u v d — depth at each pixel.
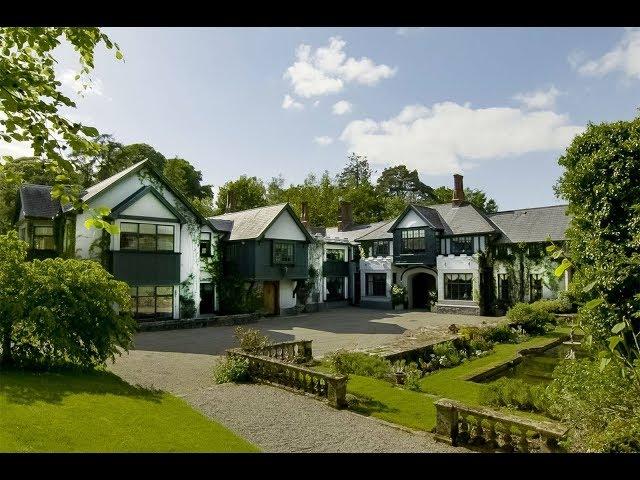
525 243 29.22
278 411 9.38
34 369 9.91
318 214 60.69
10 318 9.60
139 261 21.97
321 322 26.25
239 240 28.33
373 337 20.61
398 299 34.06
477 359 16.25
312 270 33.84
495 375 14.45
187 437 7.29
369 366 12.77
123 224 21.94
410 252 33.56
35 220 22.38
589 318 8.49
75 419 7.07
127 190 22.52
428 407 9.62
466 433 7.64
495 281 30.38
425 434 8.10
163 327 21.56
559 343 19.59
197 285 24.95
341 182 83.25
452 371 14.48
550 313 23.22
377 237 35.94
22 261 10.48
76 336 10.30
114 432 6.88
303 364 14.32
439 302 31.62
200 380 12.21
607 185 10.92
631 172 10.53
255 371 12.08
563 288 27.48
